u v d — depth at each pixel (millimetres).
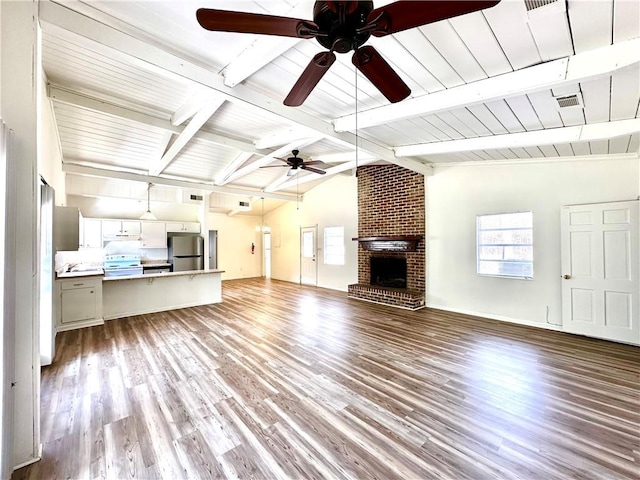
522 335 4027
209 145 5207
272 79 2660
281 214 10102
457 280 5344
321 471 1679
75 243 4098
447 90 2588
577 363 3107
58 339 3861
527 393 2508
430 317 4977
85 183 6238
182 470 1682
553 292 4285
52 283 3150
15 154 1709
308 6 1795
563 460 1756
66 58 2635
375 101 3002
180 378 2783
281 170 6953
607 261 3791
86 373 2881
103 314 4801
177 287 5684
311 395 2488
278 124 4105
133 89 3174
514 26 1733
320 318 4926
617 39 1815
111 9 1862
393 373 2893
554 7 1541
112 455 1795
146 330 4262
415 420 2146
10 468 1623
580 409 2270
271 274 10719
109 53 2180
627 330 3648
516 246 4680
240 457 1785
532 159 4449
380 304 6016
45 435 1973
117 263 7172
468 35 1839
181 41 2168
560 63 2055
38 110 1812
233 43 2193
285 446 1879
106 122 4078
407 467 1708
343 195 7754
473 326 4453
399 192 6172
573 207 4047
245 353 3393
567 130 3102
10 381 1615
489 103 2672
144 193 7070
